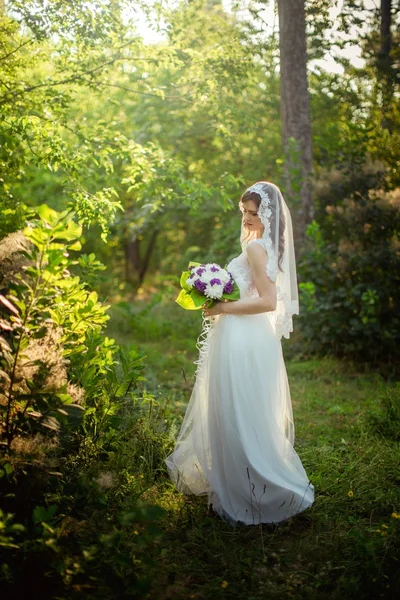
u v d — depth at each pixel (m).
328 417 4.96
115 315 9.58
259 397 3.14
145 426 3.96
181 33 5.25
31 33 4.77
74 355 3.56
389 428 4.43
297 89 6.82
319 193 6.86
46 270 2.55
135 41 4.90
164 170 5.61
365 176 6.72
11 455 2.58
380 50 7.04
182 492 3.44
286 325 3.36
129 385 4.05
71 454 3.37
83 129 5.28
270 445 3.18
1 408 2.68
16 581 2.32
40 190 8.83
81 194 4.57
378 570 2.59
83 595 2.34
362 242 6.78
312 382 5.98
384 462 3.89
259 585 2.59
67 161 4.64
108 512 3.05
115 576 2.30
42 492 2.76
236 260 3.33
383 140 7.12
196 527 3.08
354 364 6.58
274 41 6.83
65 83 4.95
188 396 5.46
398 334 6.41
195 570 2.70
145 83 5.91
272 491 3.12
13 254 3.08
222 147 9.48
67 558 2.37
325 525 3.15
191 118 8.43
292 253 3.42
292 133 6.93
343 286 6.75
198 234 12.30
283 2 6.59
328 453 4.11
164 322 8.53
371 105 7.62
